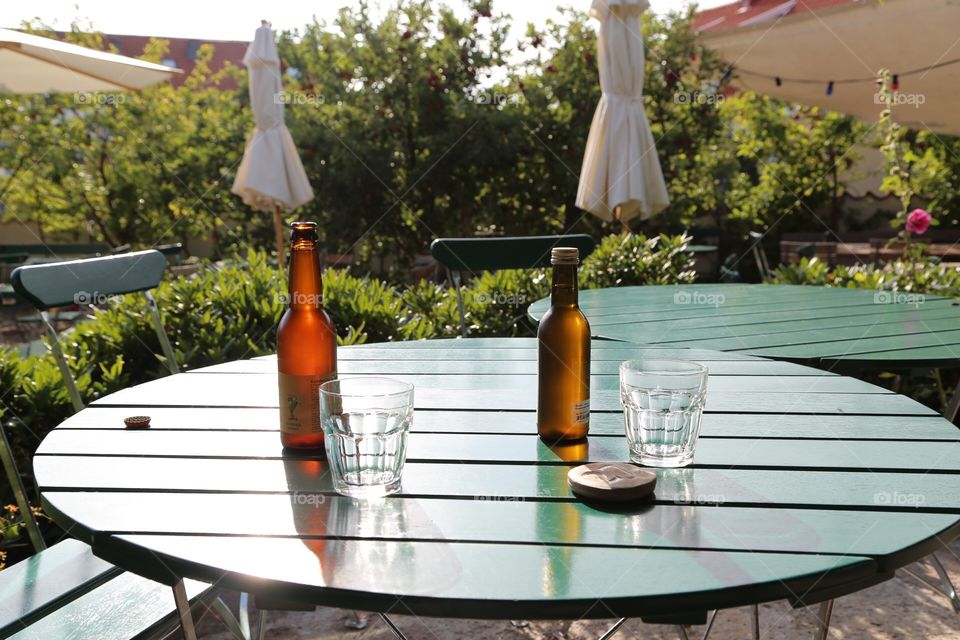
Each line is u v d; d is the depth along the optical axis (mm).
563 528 862
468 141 8703
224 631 2137
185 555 811
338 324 3439
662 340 2021
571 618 707
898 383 3424
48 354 3012
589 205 5363
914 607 2188
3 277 7414
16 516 2414
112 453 1141
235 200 10258
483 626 2115
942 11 4586
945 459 1083
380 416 966
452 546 822
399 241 9320
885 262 7520
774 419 1290
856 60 5770
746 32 5844
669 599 711
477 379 1597
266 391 1508
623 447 1141
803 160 11586
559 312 1152
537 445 1158
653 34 9047
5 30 5031
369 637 2090
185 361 3006
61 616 1263
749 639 2035
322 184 9102
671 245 4934
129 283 2271
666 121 9258
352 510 925
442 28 8945
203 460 1107
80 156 10234
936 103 6543
